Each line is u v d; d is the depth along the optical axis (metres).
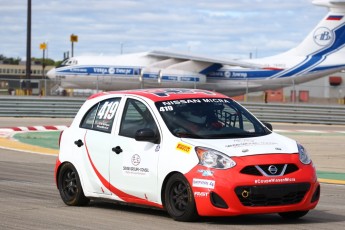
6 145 26.28
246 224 10.95
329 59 67.25
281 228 10.63
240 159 10.59
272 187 10.51
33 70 137.50
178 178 10.91
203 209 10.59
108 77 64.62
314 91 80.62
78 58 66.06
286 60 67.44
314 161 22.91
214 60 66.06
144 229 10.45
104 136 12.41
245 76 67.31
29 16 59.62
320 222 11.30
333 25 67.38
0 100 41.31
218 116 11.77
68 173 13.18
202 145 10.87
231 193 10.39
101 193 12.44
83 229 10.50
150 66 66.12
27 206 12.95
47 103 41.88
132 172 11.71
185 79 65.12
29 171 18.89
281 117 42.59
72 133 13.17
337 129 37.91
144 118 11.90
